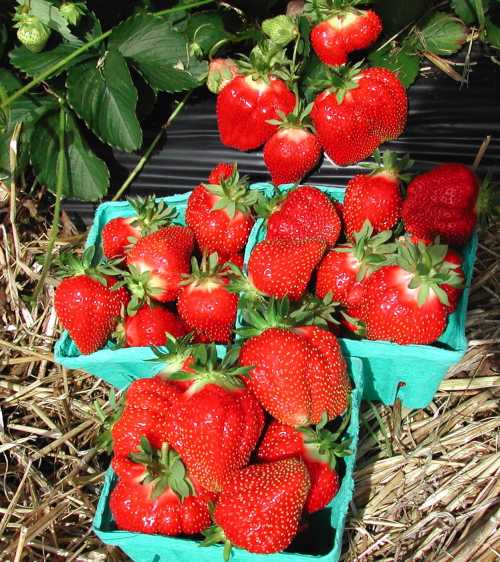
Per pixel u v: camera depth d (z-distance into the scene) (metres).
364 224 0.34
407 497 0.38
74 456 0.42
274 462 0.30
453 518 0.37
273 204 0.37
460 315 0.35
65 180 0.48
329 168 0.46
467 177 0.36
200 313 0.36
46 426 0.44
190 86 0.48
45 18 0.46
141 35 0.47
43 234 0.51
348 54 0.48
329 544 0.32
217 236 0.38
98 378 0.45
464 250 0.38
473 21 0.47
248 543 0.28
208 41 0.48
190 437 0.29
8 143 0.48
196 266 0.35
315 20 0.45
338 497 0.32
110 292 0.37
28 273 0.49
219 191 0.38
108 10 0.50
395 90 0.42
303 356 0.30
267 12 0.49
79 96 0.45
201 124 0.50
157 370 0.36
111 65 0.45
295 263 0.33
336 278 0.35
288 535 0.29
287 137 0.43
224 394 0.29
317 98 0.43
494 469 0.38
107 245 0.40
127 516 0.30
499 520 0.35
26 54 0.46
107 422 0.33
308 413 0.30
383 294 0.33
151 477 0.30
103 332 0.37
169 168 0.50
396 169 0.37
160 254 0.37
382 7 0.47
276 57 0.44
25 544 0.38
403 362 0.35
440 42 0.47
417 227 0.36
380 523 0.37
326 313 0.33
